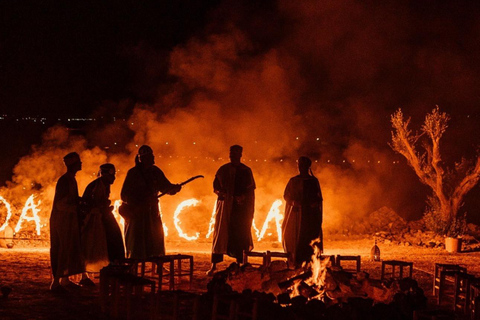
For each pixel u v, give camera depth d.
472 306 7.02
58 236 8.15
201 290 8.35
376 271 10.51
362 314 6.00
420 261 12.12
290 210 10.12
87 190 8.49
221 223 10.12
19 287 8.31
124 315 6.82
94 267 8.38
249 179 10.36
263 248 14.56
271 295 6.25
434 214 16.61
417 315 5.61
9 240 13.50
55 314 6.82
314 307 5.95
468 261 12.38
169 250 13.57
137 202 9.24
